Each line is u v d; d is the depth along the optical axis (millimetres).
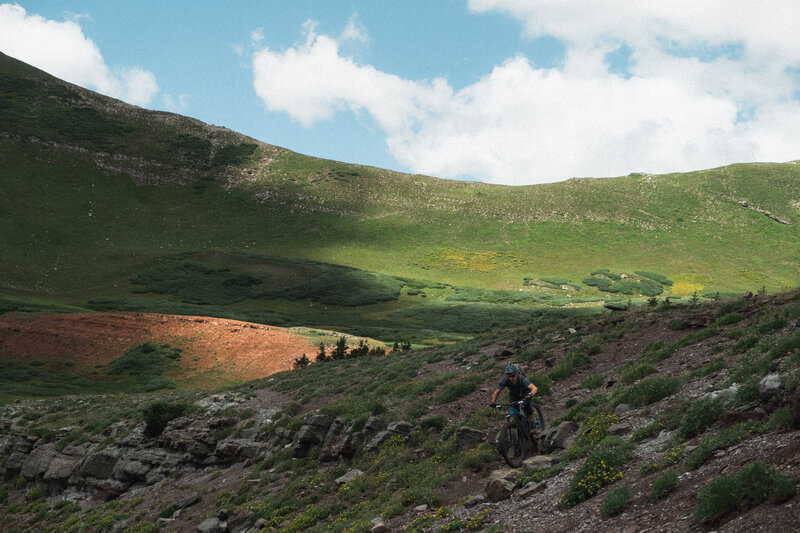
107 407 37781
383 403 18469
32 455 29844
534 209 186875
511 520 7484
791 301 15414
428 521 8883
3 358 60469
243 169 199375
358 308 107250
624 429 9273
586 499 7145
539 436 10750
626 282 136000
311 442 18781
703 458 6566
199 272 120312
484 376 18125
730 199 195000
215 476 21297
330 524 11461
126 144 192875
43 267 118875
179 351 64188
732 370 10031
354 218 175125
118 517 20547
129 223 151250
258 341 65875
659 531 5293
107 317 70812
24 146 169500
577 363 16375
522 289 130875
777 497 4711
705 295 128125
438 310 102500
